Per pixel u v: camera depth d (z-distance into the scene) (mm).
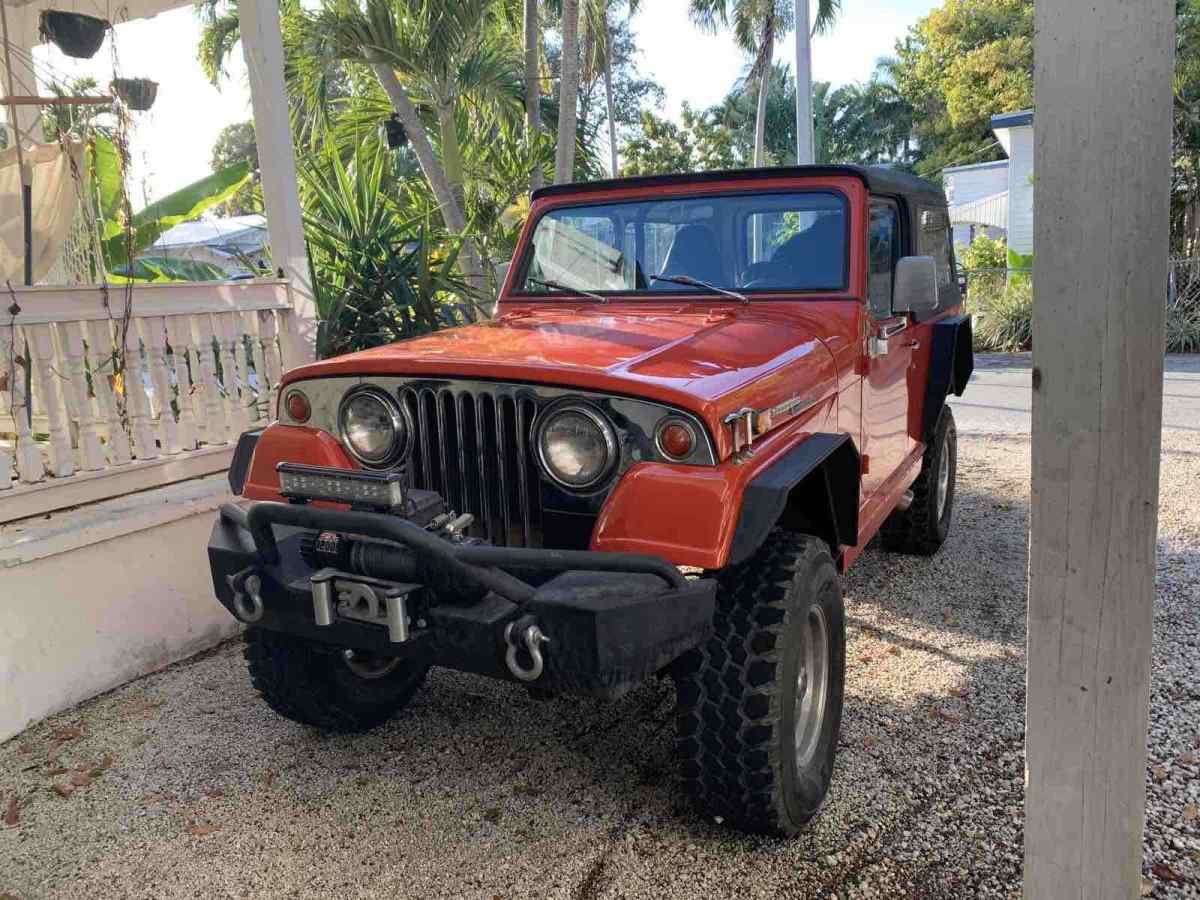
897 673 3939
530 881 2650
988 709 3596
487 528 2729
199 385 4727
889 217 4137
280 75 5043
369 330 6371
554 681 2252
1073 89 1782
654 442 2449
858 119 49156
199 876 2729
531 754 3387
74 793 3217
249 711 3801
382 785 3203
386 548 2416
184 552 4348
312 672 3293
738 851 2762
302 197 7277
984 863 2672
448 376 2686
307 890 2648
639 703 3768
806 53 14906
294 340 5188
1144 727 1919
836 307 3555
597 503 2531
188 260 7133
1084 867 2025
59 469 4094
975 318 17000
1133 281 1786
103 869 2777
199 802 3131
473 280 10055
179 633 4336
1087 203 1800
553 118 14789
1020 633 4348
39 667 3768
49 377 4035
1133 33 1720
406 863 2758
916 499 5211
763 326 3252
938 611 4641
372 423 2822
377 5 10805
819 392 3082
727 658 2582
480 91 12477
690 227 3805
